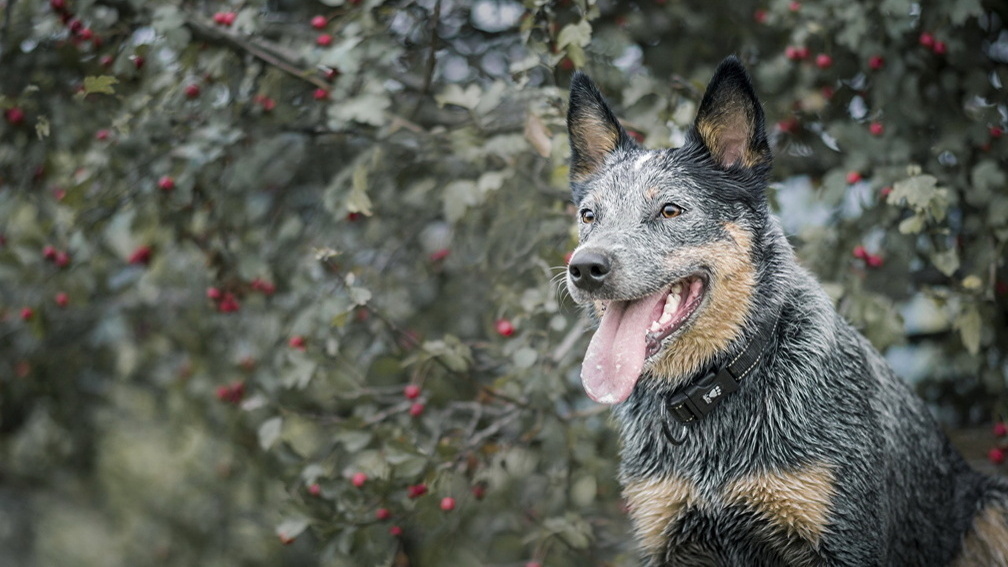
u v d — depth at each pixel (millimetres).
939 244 6738
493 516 7816
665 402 5461
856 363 5512
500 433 7215
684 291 5422
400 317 8195
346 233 8258
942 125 6859
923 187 6141
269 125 7480
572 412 6914
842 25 6844
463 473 6824
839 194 6648
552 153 6289
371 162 6973
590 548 7320
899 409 5824
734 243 5270
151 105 6977
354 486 6445
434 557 7219
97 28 7035
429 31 7816
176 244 7797
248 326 8102
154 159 7129
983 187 6582
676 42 7656
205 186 7395
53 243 7656
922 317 8586
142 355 8742
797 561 5309
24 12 7180
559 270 6562
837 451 5156
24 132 7379
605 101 5898
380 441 6695
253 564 9352
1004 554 5863
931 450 6031
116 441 10719
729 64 5355
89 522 12148
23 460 9836
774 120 7062
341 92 6699
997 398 7434
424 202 8203
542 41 6449
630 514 5680
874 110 6895
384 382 8078
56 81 7223
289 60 7273
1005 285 7055
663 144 6520
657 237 5195
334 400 7332
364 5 6594
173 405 8570
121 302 8805
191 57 6844
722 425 5328
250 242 7586
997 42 7523
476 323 8508
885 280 7004
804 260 6797
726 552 5426
